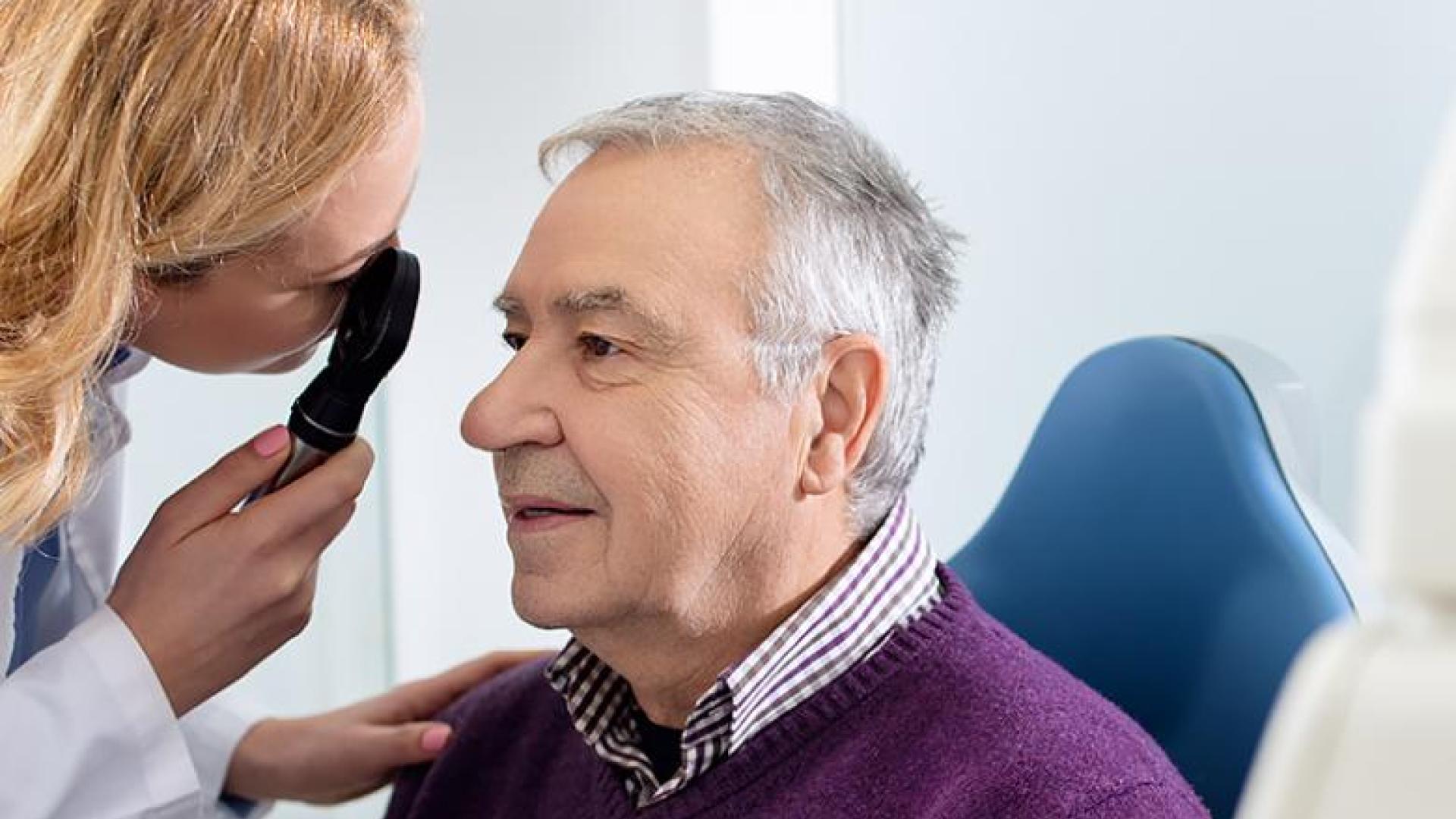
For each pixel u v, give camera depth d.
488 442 0.92
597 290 0.90
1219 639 1.08
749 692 0.93
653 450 0.90
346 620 1.93
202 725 1.30
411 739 1.25
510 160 2.22
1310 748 0.19
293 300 0.97
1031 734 0.90
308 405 1.05
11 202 0.88
